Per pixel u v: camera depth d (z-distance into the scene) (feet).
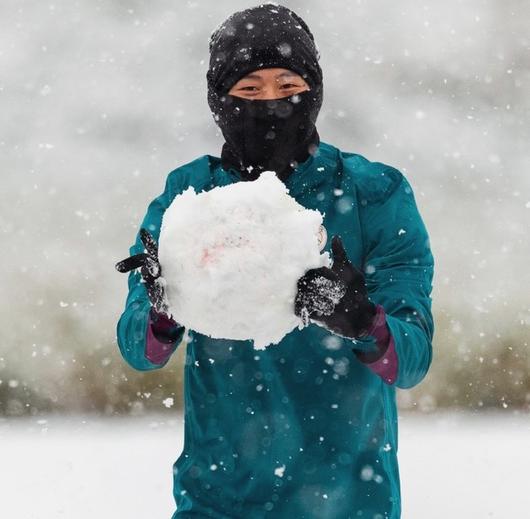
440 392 86.94
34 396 87.45
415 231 28.02
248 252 22.58
